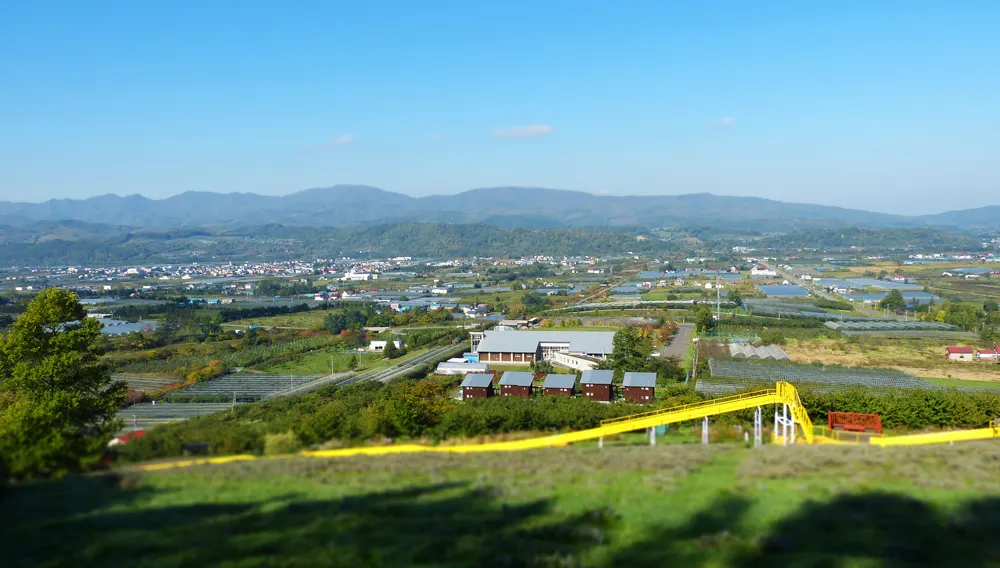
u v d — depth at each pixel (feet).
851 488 81.82
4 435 109.40
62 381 157.89
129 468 105.40
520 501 78.69
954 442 125.29
